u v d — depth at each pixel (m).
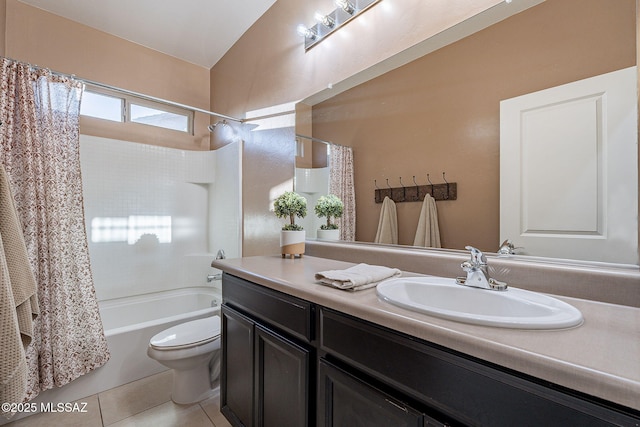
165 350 1.66
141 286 2.81
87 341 1.89
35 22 2.36
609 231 0.90
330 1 1.78
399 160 1.45
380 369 0.80
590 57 0.92
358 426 0.86
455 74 1.24
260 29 2.47
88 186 2.55
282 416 1.16
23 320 1.14
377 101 1.54
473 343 0.61
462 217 1.23
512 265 1.05
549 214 1.01
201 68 3.35
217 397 1.87
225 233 2.96
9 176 1.68
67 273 1.87
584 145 0.94
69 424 1.60
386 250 1.43
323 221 1.84
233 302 1.49
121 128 2.79
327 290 1.01
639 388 0.44
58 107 1.90
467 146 1.21
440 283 1.04
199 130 3.30
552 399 0.52
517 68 1.07
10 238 1.13
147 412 1.72
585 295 0.91
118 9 2.41
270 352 1.22
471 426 0.62
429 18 1.31
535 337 0.61
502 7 1.10
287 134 2.13
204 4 2.36
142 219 2.84
